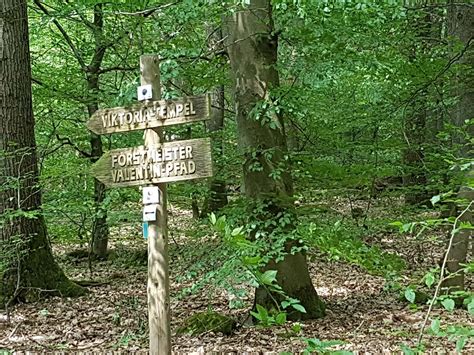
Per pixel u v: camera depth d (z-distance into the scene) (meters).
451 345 5.07
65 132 10.70
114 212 9.11
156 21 7.20
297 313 6.77
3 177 7.90
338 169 7.19
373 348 5.23
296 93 6.62
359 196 8.98
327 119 8.27
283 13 6.60
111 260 11.88
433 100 8.83
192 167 3.44
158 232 3.53
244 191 6.98
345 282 9.01
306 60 6.49
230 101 13.08
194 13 6.27
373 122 8.31
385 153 8.88
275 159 6.76
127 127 3.60
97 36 9.97
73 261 11.96
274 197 6.52
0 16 8.06
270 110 6.43
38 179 8.33
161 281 3.52
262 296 6.84
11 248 7.82
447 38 7.86
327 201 8.30
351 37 6.64
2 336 6.45
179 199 10.73
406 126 9.18
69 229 10.30
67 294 8.52
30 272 8.30
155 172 3.52
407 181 11.51
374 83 9.05
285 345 5.71
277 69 6.74
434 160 8.05
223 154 8.05
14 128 8.07
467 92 7.62
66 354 5.52
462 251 6.60
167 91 6.11
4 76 8.05
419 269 8.59
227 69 7.98
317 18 6.26
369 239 9.24
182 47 7.16
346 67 6.60
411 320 6.39
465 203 2.89
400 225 2.52
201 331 6.36
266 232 6.40
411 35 8.22
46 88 10.05
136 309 7.31
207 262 6.81
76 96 10.45
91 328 6.72
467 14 7.79
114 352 5.52
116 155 3.61
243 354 5.41
